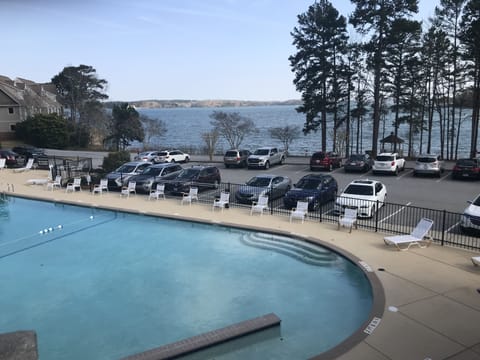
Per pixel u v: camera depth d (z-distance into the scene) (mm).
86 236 16906
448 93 43469
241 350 8422
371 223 16484
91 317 10133
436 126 95188
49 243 16062
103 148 62469
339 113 47000
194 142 89625
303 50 42438
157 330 9445
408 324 8703
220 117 61969
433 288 10391
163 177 24562
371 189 18109
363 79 43688
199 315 10109
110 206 20922
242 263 13516
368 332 8430
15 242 16266
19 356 5809
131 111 64312
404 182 26188
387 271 11539
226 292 11375
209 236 16453
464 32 35500
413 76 41562
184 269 13117
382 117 63406
